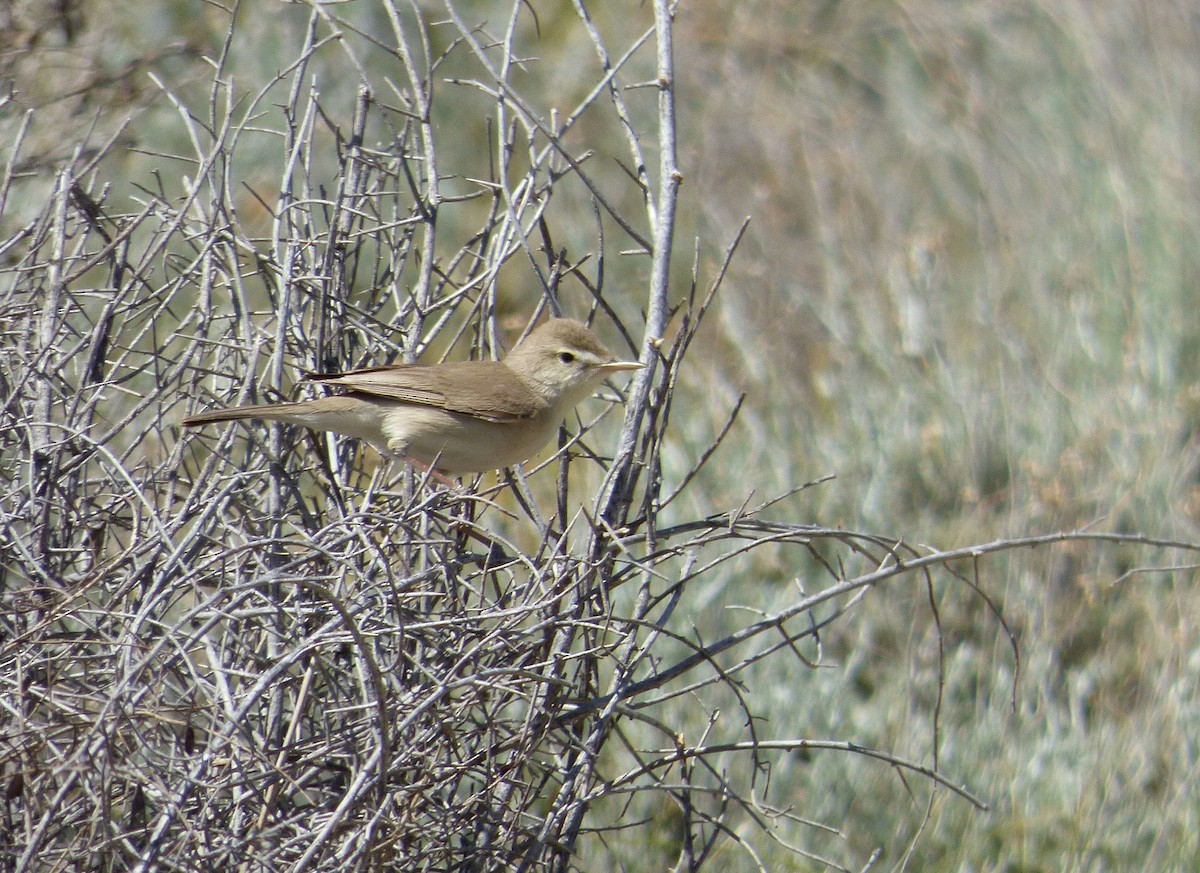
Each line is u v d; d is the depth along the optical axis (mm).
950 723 13641
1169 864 12219
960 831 12695
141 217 9469
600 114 23078
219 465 9578
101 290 9984
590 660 9016
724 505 15672
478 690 8109
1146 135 20859
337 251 9992
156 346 9680
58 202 9547
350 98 19891
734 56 24047
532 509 10086
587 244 20234
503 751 8805
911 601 15086
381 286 10594
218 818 7586
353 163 10234
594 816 12344
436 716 7770
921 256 19609
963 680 14234
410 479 9430
